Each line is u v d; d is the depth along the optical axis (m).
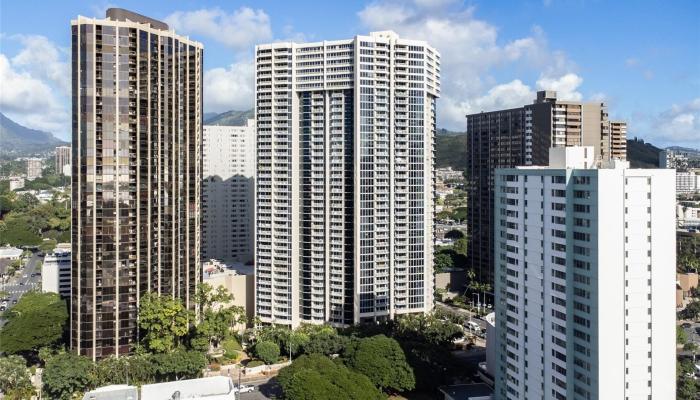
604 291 139.50
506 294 175.75
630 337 141.12
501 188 176.75
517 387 170.75
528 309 165.00
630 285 140.88
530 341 164.50
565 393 150.00
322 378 187.12
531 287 163.50
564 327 149.88
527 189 164.38
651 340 142.25
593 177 140.25
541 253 158.75
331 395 181.25
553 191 153.38
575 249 146.75
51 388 199.38
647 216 141.50
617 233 139.88
